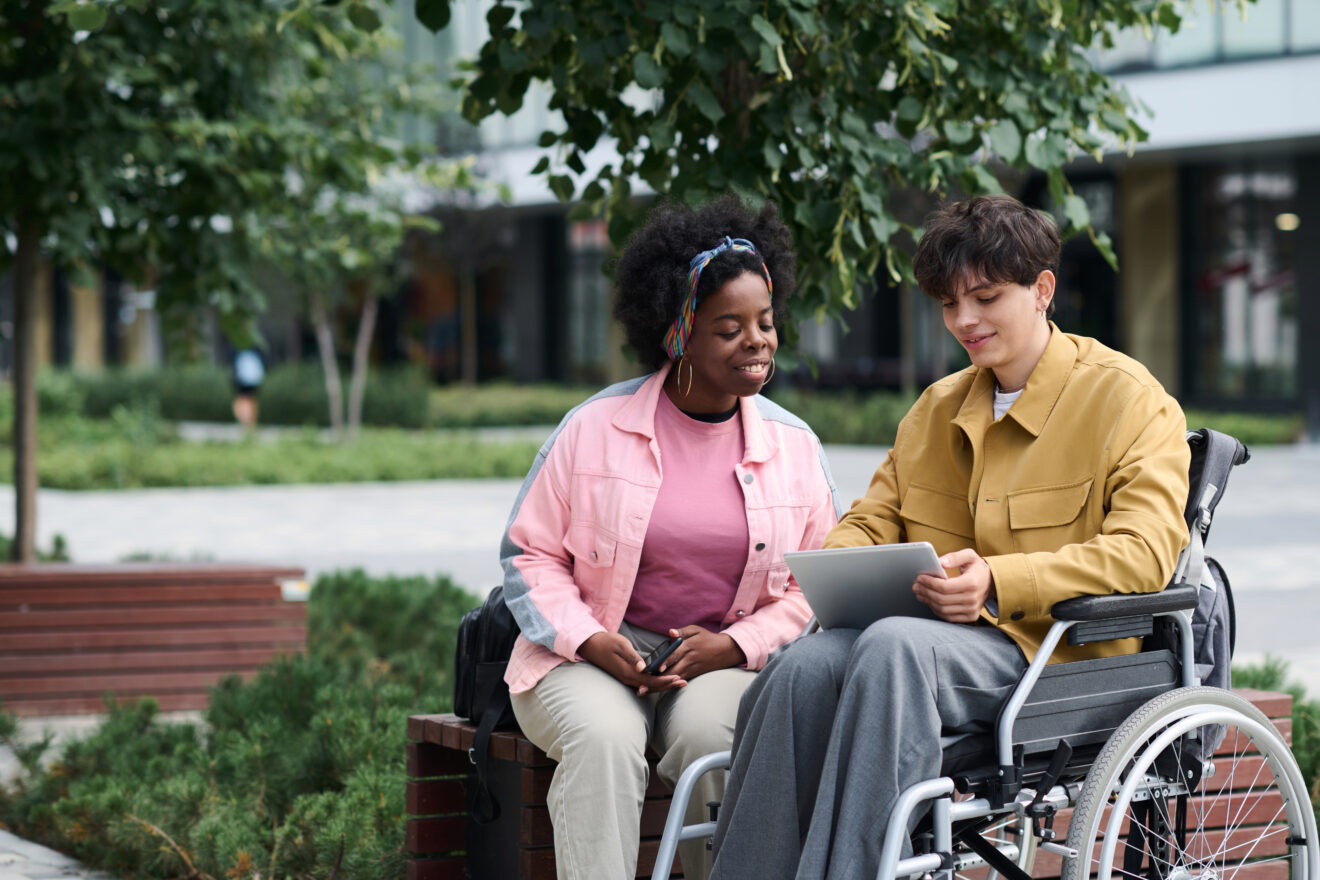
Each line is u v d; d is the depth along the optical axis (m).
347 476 18.97
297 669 5.34
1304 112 21.88
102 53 6.33
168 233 7.09
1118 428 3.02
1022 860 2.91
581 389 32.53
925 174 4.41
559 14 4.12
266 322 34.59
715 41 4.07
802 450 3.48
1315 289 24.17
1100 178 26.62
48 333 42.12
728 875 2.82
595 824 3.04
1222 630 3.22
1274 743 3.07
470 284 30.70
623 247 3.53
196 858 4.04
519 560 3.37
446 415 29.41
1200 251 25.67
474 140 24.98
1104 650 3.06
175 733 5.23
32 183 6.67
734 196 3.43
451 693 5.36
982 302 3.08
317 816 4.04
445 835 3.63
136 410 23.45
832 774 2.71
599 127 4.54
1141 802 3.17
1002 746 2.77
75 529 13.41
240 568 6.68
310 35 7.36
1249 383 25.25
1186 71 22.77
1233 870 3.55
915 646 2.74
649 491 3.32
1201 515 3.07
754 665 3.30
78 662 6.43
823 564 3.01
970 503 3.16
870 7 4.23
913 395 25.33
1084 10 4.66
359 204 8.55
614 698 3.16
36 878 4.19
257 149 6.94
